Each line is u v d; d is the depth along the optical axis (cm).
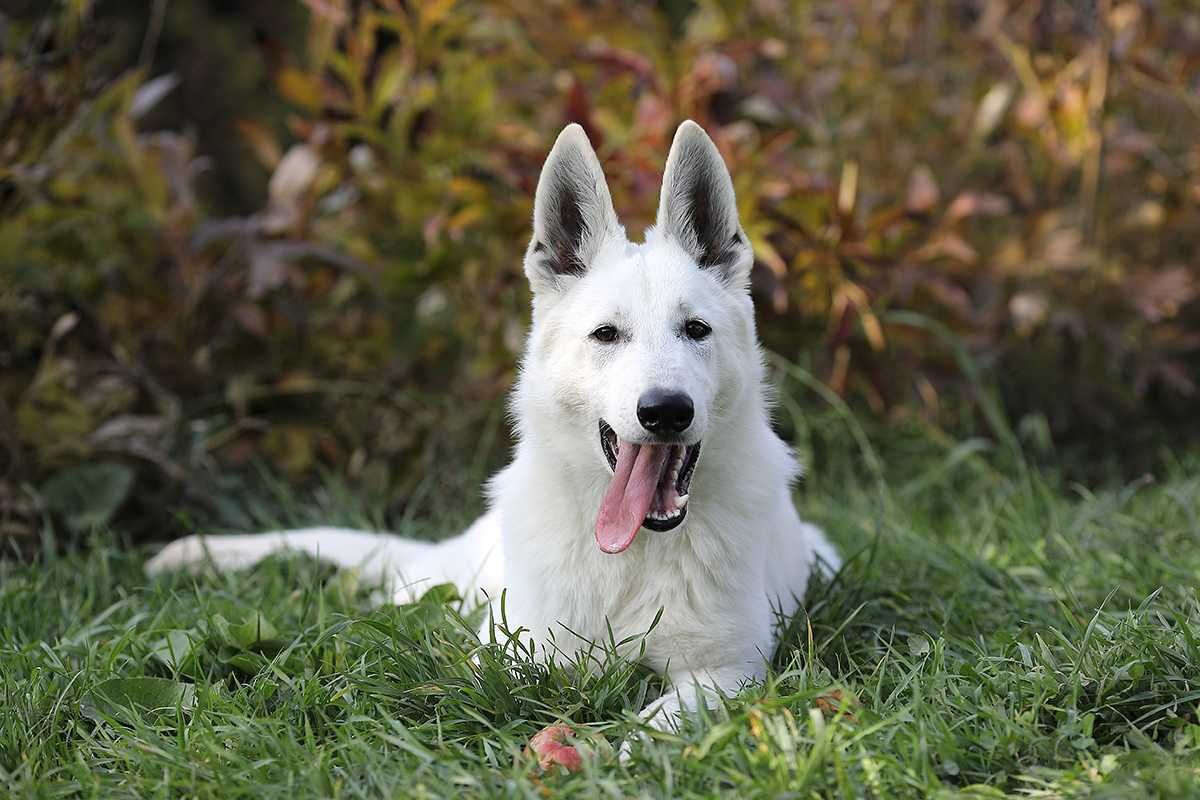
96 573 691
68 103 838
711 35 961
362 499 862
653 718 475
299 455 868
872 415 952
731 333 550
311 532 730
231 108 1576
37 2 1094
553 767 426
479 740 468
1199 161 1036
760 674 533
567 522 539
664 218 568
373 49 957
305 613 585
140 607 645
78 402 798
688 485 521
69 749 480
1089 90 995
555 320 551
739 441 548
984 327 946
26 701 503
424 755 432
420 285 917
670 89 888
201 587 683
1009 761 427
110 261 892
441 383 946
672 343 516
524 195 880
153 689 510
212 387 904
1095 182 974
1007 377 993
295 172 902
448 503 866
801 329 948
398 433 903
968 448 853
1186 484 826
